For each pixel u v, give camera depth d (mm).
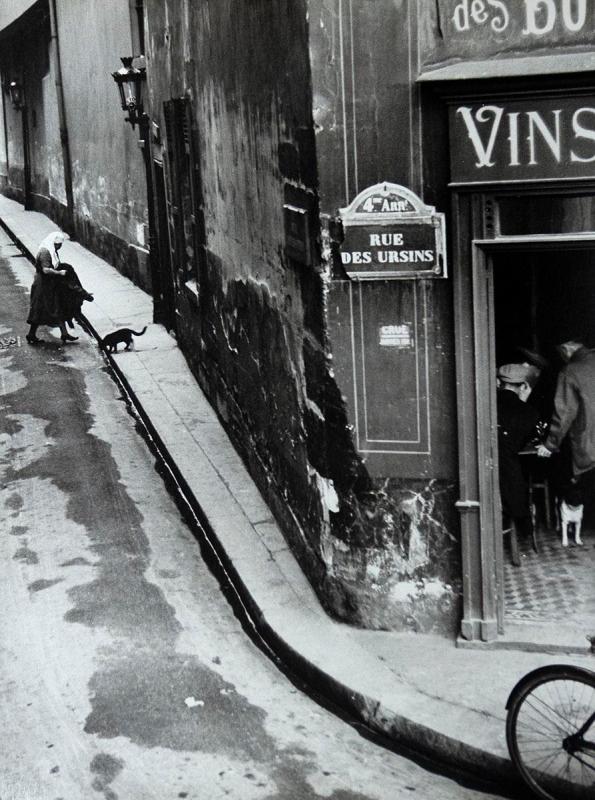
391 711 6074
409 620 6918
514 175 6105
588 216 6164
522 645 6645
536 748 5398
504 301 8648
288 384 7906
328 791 5652
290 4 6789
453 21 6086
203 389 12812
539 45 6012
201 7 10297
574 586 7266
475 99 6039
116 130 20344
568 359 7625
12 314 18547
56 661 7145
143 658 7141
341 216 6461
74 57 23875
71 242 25953
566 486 7758
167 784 5750
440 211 6336
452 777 5777
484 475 6531
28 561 8812
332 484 6973
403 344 6574
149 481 10586
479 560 6625
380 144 6336
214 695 6637
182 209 13547
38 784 5805
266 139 7969
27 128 31656
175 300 15109
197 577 8398
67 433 12141
